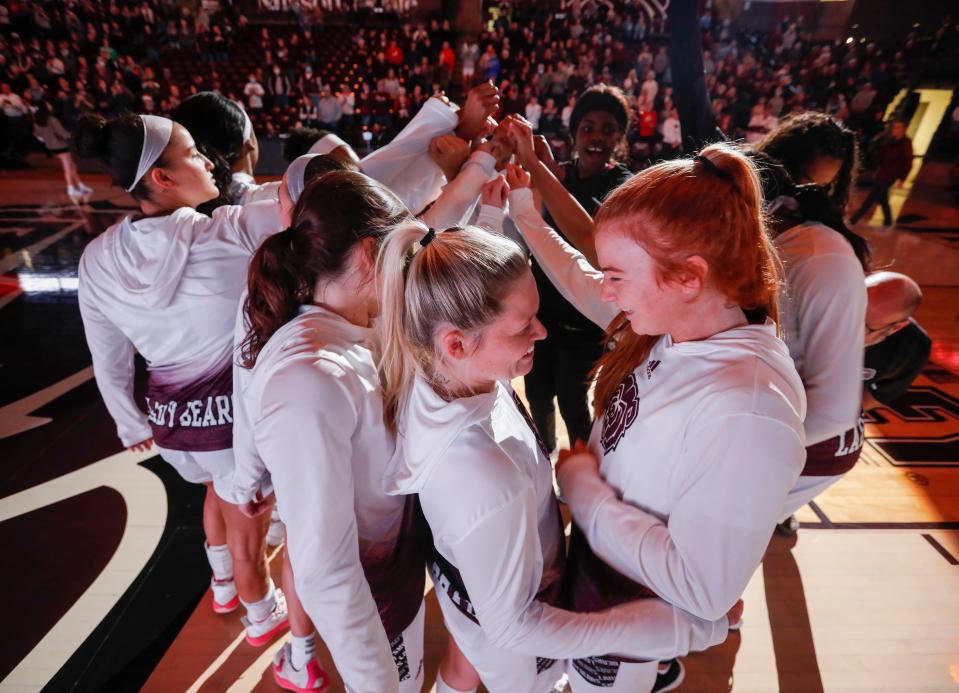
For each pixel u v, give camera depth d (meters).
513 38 14.56
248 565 1.81
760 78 12.09
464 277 0.86
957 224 7.72
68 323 4.46
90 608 2.07
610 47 13.67
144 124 1.49
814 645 1.94
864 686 1.82
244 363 1.17
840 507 2.56
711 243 0.85
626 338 1.11
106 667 1.87
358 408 1.00
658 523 0.95
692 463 0.87
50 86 11.80
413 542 1.22
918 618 2.04
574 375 2.38
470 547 0.89
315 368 0.97
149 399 1.67
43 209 7.76
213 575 2.14
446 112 1.75
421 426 0.93
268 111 12.12
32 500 2.60
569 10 15.05
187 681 1.82
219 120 2.04
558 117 11.37
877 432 3.12
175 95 12.16
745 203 0.86
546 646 0.95
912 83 11.57
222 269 1.54
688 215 0.83
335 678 1.83
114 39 13.91
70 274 5.46
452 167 1.72
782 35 13.69
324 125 11.44
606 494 1.04
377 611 1.07
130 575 2.21
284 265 1.08
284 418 0.94
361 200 1.06
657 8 14.42
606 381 1.15
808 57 13.13
